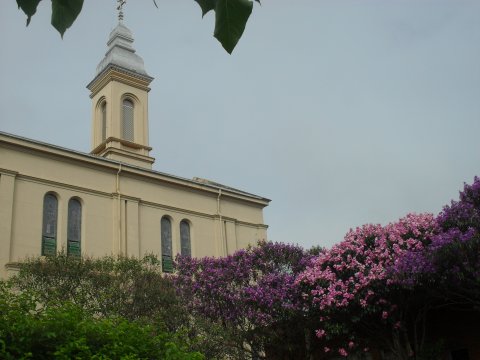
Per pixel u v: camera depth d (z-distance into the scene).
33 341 6.51
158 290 19.75
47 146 24.19
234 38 2.30
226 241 29.78
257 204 32.22
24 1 2.45
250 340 20.03
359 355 20.97
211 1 2.30
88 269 19.59
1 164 22.77
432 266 15.30
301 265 21.22
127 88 31.88
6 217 22.06
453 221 16.98
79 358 6.32
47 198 24.11
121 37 32.94
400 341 18.84
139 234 26.33
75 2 2.54
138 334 7.67
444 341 18.09
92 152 31.20
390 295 16.89
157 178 27.83
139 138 31.31
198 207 29.34
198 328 18.84
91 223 24.83
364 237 18.58
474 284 14.91
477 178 17.48
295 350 20.14
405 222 18.14
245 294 19.94
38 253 22.69
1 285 13.66
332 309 17.38
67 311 7.39
